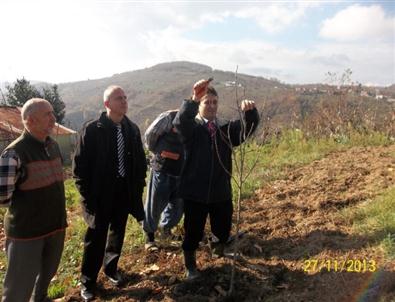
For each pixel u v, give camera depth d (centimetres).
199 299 403
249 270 435
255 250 468
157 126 477
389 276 361
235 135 423
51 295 461
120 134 418
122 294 435
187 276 433
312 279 399
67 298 441
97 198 412
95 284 442
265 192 632
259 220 537
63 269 522
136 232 571
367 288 360
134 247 530
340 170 670
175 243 520
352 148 834
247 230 514
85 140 404
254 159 819
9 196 350
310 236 472
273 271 428
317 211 530
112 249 447
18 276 369
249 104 414
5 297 372
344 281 379
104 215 416
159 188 488
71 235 623
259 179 691
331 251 430
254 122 418
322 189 597
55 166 384
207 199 410
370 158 722
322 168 702
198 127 411
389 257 389
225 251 471
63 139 2381
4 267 559
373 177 608
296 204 562
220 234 445
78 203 838
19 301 372
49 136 388
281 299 380
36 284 407
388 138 898
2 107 3005
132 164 428
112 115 412
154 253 505
